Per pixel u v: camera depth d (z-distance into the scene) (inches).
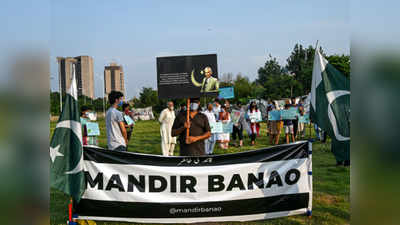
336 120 211.9
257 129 673.6
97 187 192.1
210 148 447.2
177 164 194.4
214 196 195.2
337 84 215.9
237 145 528.7
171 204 193.3
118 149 240.2
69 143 185.9
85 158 191.5
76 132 185.9
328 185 272.8
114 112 240.5
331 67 219.0
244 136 682.8
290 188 200.5
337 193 251.0
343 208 218.7
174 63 194.2
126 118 410.6
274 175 198.8
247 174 196.9
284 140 580.7
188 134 208.2
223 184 195.6
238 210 196.4
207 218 194.9
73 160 185.3
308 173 201.8
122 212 192.4
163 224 194.1
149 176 193.5
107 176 192.1
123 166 193.0
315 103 220.2
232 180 195.9
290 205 200.5
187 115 205.9
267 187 198.1
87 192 191.6
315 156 408.8
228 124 484.1
